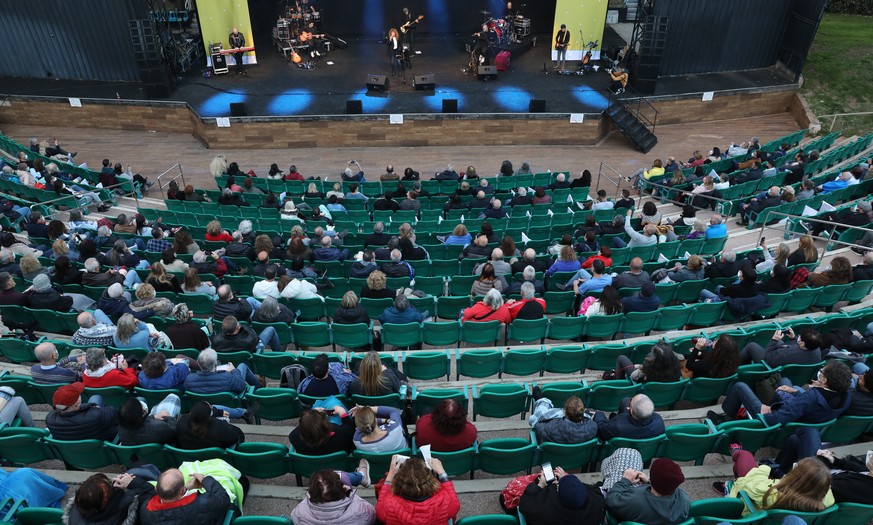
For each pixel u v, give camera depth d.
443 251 12.36
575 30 24.30
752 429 6.01
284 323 8.73
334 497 4.70
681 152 21.67
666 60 23.89
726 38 23.94
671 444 6.09
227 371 6.80
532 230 13.38
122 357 7.02
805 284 9.73
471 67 24.30
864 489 5.09
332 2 26.73
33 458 6.23
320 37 25.33
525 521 4.84
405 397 6.84
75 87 23.55
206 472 5.37
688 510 4.95
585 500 4.70
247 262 11.38
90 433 6.02
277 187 18.14
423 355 7.94
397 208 15.23
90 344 7.83
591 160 21.28
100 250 12.00
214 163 18.12
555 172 20.17
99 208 16.44
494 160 21.25
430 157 21.47
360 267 10.52
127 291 9.43
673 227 13.10
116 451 5.92
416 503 4.67
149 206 17.47
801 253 10.36
